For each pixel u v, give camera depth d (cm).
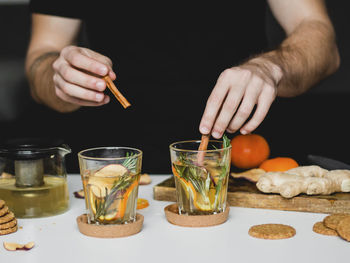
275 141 199
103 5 154
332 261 74
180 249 78
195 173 87
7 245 79
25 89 293
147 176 111
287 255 76
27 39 308
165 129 156
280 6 147
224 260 75
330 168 103
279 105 209
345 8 281
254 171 106
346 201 91
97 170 83
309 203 93
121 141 159
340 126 248
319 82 141
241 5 153
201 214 88
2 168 92
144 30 154
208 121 92
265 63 108
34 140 97
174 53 154
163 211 95
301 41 133
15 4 306
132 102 157
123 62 156
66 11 154
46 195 92
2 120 284
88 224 84
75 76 99
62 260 75
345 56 282
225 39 154
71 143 198
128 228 83
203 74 155
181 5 152
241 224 88
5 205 86
